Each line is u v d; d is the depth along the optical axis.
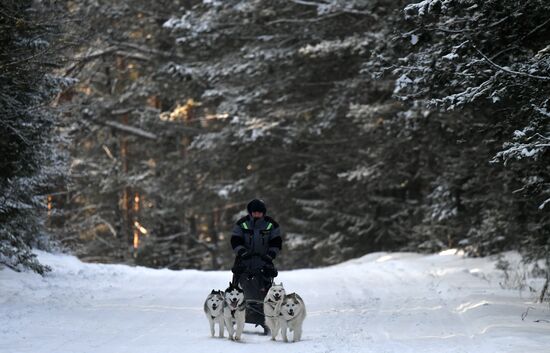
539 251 34.31
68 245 53.88
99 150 76.69
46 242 39.28
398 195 62.00
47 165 37.31
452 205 44.59
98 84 77.25
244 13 61.41
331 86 65.06
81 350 16.53
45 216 40.59
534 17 20.86
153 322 21.31
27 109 25.42
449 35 21.88
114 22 70.44
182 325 20.89
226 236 80.81
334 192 64.44
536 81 19.69
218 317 18.56
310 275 37.16
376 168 56.94
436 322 21.19
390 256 50.91
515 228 38.22
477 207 45.53
